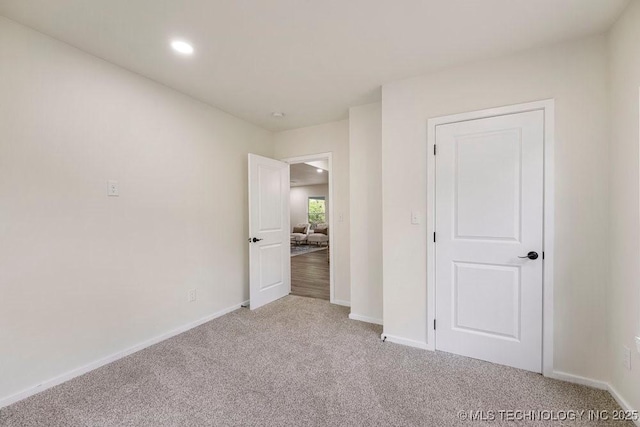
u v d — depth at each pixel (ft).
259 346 8.23
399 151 8.32
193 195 9.64
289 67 7.64
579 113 6.31
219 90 9.05
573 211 6.36
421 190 8.04
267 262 12.18
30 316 6.01
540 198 6.66
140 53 6.97
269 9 5.46
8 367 5.73
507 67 7.02
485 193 7.23
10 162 5.74
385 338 8.59
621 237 5.60
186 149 9.40
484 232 7.26
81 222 6.80
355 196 10.34
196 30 6.10
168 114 8.83
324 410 5.58
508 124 6.98
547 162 6.57
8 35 5.72
